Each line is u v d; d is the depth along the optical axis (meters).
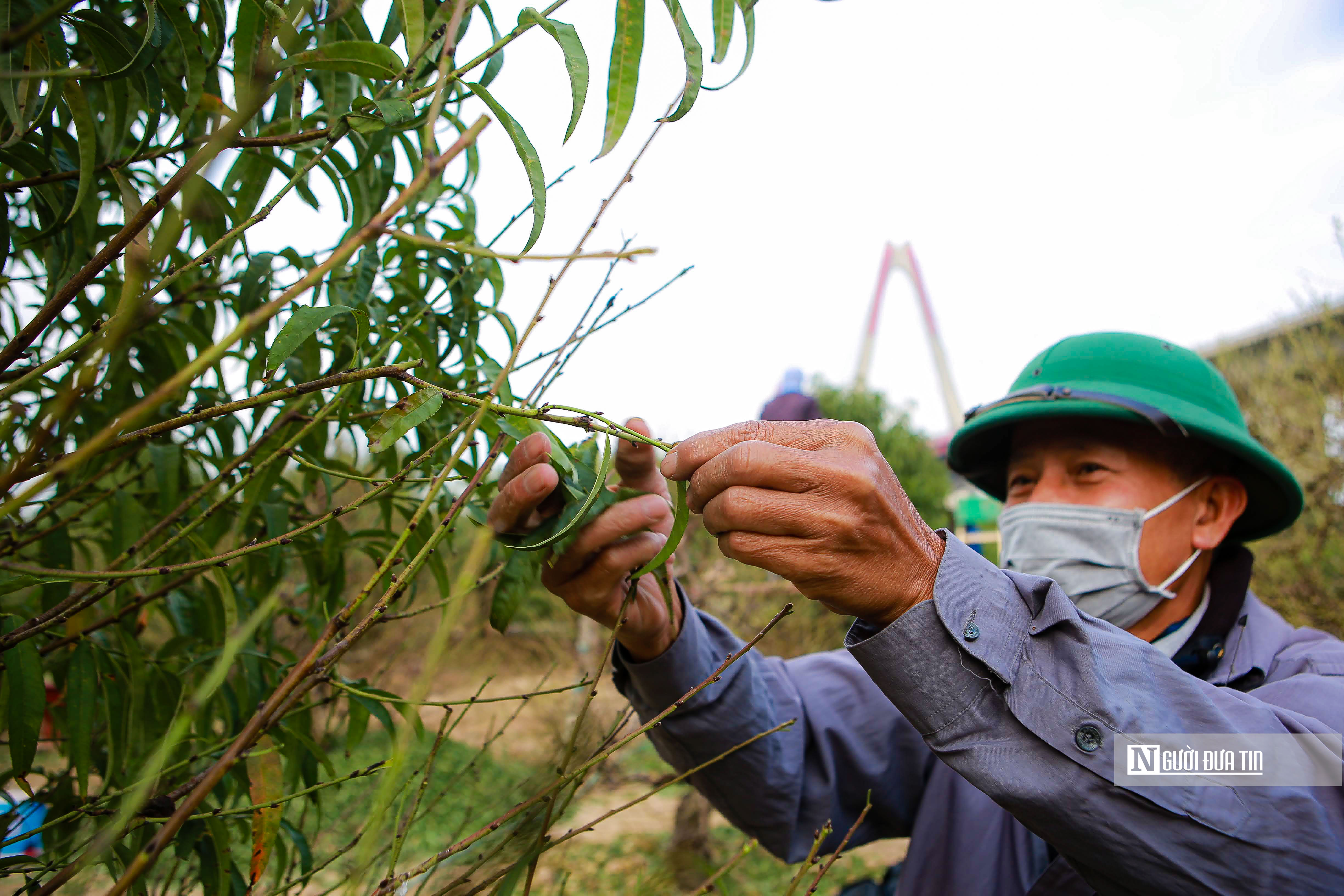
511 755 3.81
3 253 0.57
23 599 0.79
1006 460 1.49
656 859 3.46
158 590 0.74
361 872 0.31
